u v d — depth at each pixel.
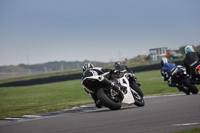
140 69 141.25
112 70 30.50
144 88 68.31
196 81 38.38
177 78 45.03
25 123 25.89
